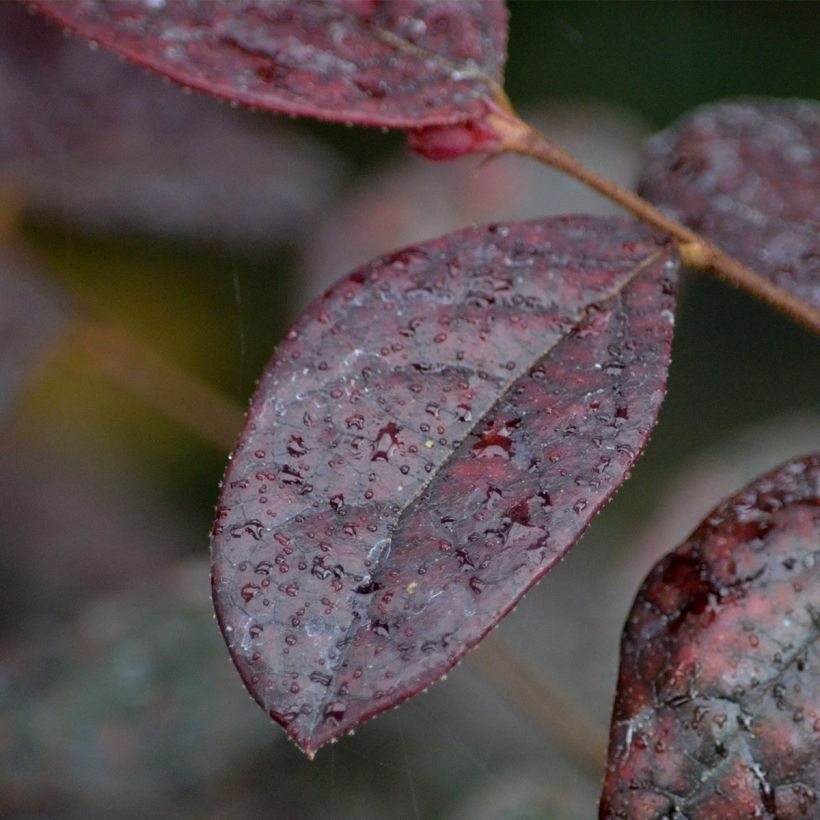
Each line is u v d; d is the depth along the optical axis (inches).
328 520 16.1
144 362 19.8
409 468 16.2
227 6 16.7
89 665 19.3
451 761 21.6
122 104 20.2
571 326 16.5
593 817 19.5
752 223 17.7
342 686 15.9
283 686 15.9
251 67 16.7
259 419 16.2
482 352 16.4
